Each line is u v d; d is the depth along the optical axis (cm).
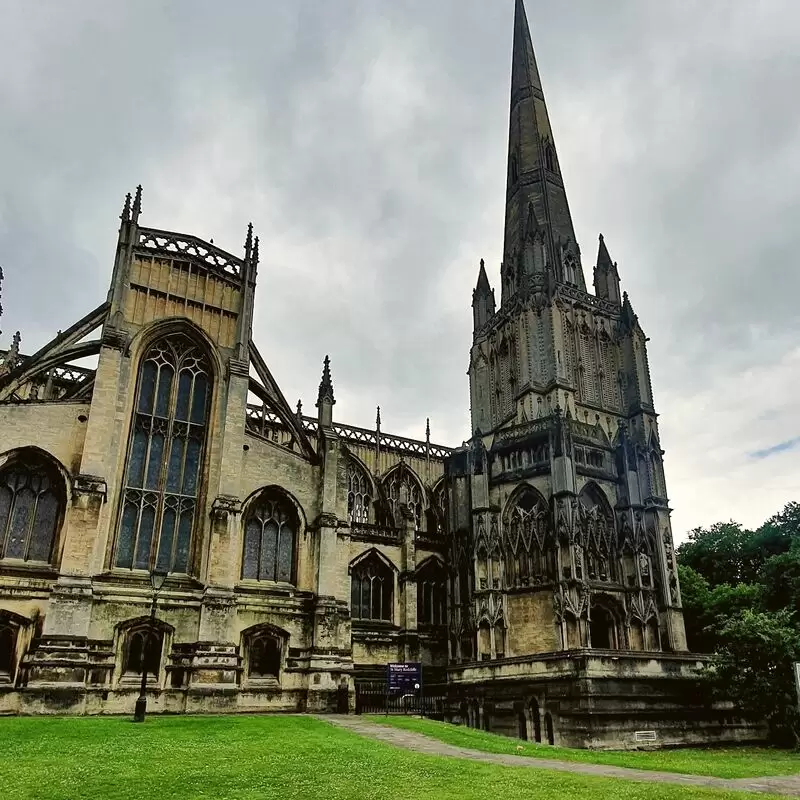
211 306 5506
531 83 9694
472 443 7162
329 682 4856
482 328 8675
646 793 1919
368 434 8444
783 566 6341
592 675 4503
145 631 4469
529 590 5812
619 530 6122
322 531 5294
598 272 8619
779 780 2672
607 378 7769
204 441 5194
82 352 4962
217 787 1969
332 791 1933
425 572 6550
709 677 4897
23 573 4297
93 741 2820
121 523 4706
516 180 9256
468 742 3234
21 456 4509
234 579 4766
